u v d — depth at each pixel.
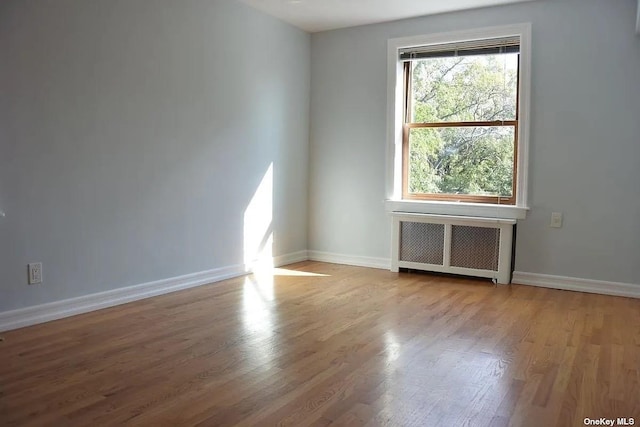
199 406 2.17
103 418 2.06
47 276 3.26
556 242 4.32
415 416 2.10
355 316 3.48
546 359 2.74
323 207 5.45
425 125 4.91
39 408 2.14
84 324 3.23
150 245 3.87
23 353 2.74
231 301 3.82
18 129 3.04
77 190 3.38
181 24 3.98
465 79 4.71
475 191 4.74
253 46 4.66
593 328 3.27
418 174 5.00
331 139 5.34
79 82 3.33
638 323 3.38
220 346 2.88
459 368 2.61
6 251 3.05
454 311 3.62
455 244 4.63
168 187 3.97
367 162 5.15
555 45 4.22
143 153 3.77
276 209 5.09
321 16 4.80
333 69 5.27
